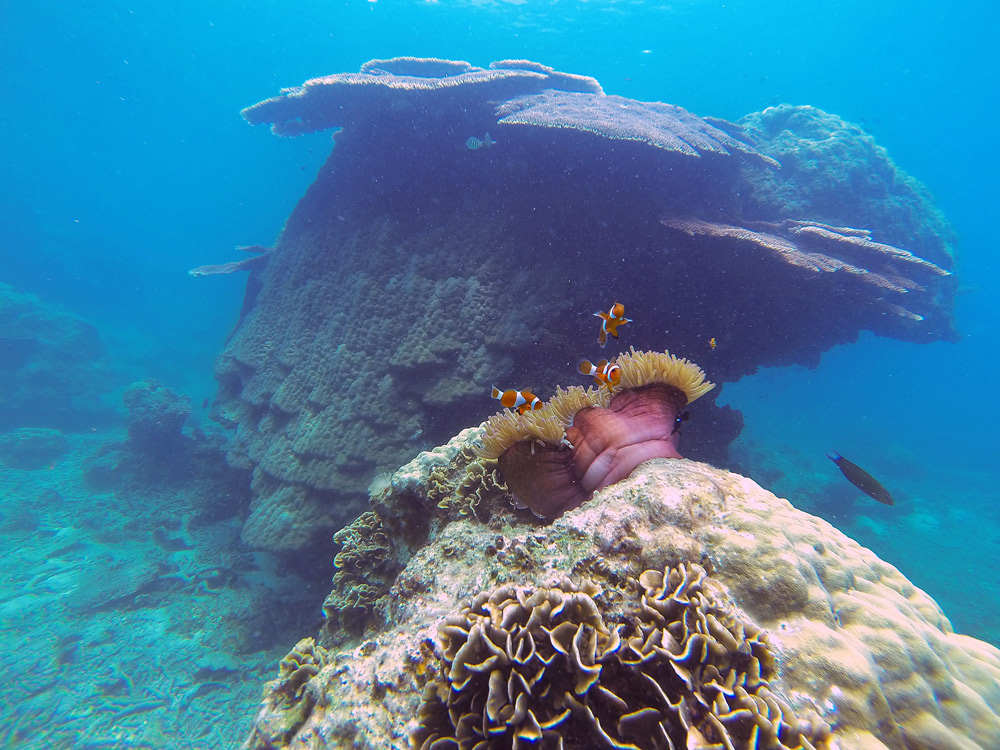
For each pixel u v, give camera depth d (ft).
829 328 36.01
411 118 31.58
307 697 7.80
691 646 5.07
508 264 29.25
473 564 8.18
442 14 94.84
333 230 35.53
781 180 38.09
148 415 47.85
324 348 31.68
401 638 7.13
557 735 4.79
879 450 88.02
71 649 27.61
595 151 28.09
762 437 85.92
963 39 114.93
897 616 6.31
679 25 99.35
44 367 63.87
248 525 29.09
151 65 157.38
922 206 40.96
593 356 29.30
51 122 210.18
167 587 32.53
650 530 6.53
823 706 5.25
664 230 28.89
